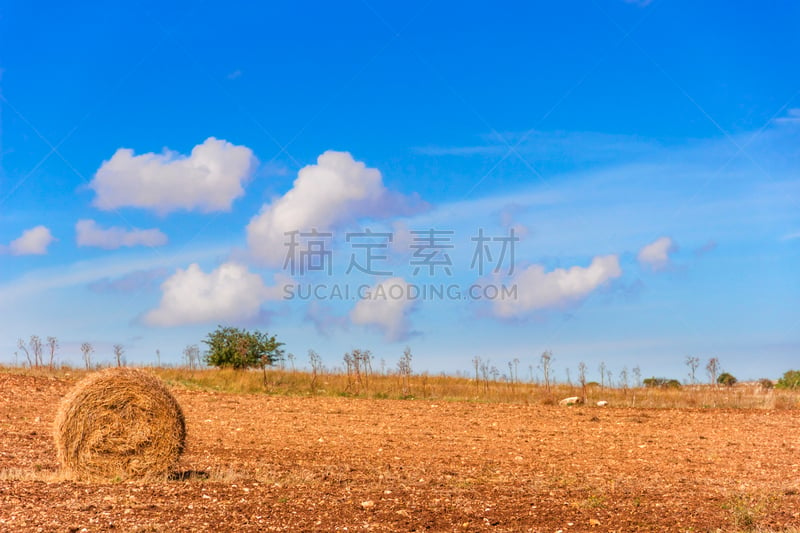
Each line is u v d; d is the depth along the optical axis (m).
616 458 15.98
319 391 29.61
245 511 9.41
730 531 9.36
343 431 19.12
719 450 17.38
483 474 13.49
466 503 10.54
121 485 10.90
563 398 29.33
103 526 8.36
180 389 27.72
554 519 9.77
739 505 10.70
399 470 13.59
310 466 13.62
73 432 11.42
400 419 22.06
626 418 23.44
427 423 21.33
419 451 16.23
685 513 10.30
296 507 9.77
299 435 18.09
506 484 12.38
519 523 9.51
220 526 8.62
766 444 18.47
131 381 11.70
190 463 13.35
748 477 13.79
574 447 17.55
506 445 17.59
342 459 14.73
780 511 10.64
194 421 20.05
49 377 26.83
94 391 11.52
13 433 16.06
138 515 8.94
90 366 30.58
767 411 25.81
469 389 31.22
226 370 32.56
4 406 20.52
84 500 9.64
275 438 17.44
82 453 11.43
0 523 8.34
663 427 21.50
